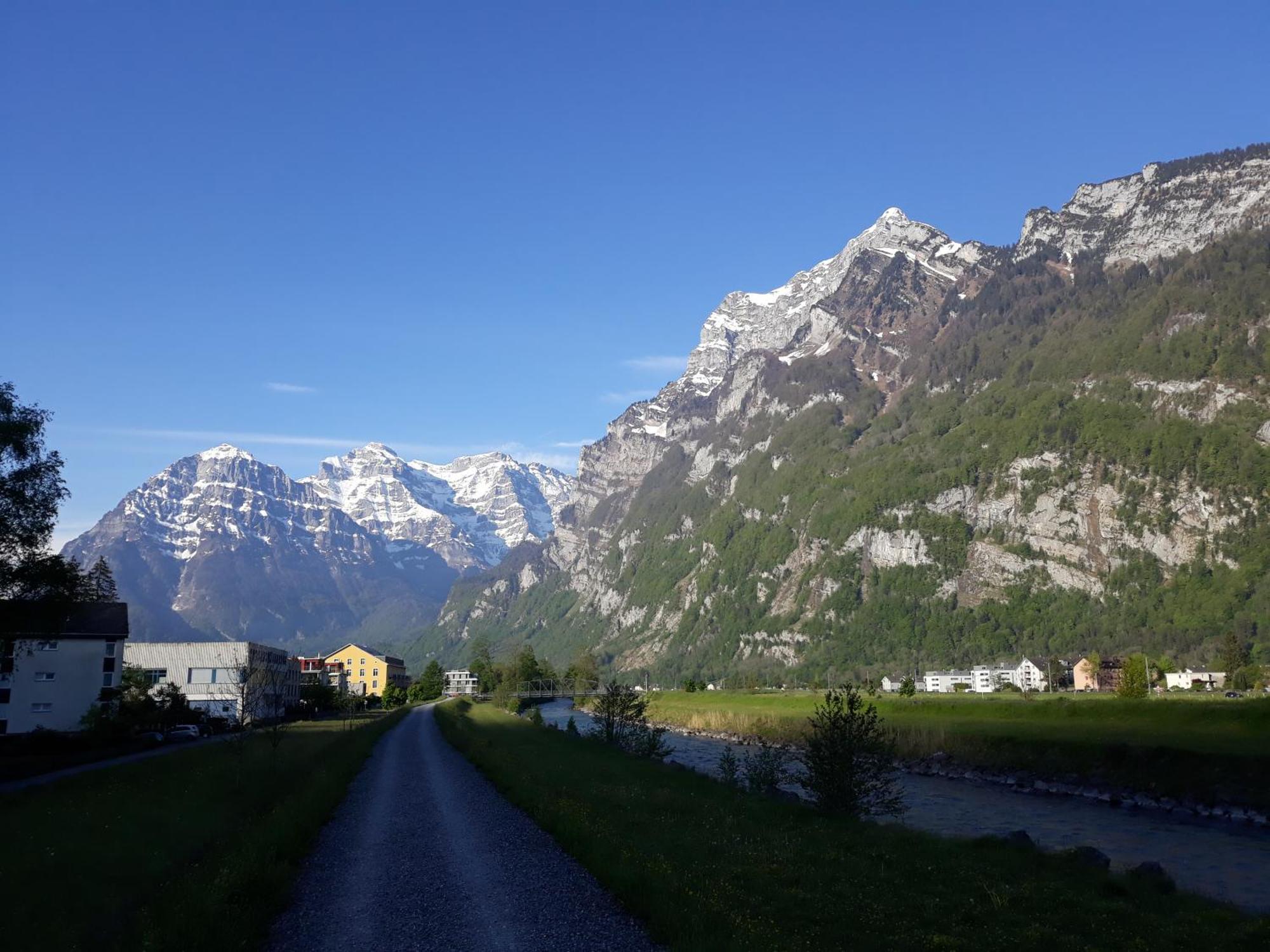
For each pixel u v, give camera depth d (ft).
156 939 63.00
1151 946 69.26
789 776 172.04
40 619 163.02
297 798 136.98
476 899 79.46
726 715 486.79
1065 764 244.83
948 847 109.40
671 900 72.54
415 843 109.50
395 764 223.92
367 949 65.82
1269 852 144.87
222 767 176.96
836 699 140.97
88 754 239.71
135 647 460.14
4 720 328.70
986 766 264.72
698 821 118.73
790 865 91.35
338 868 95.50
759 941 63.16
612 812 123.24
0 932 68.33
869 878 87.97
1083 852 109.91
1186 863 136.56
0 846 91.20
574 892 80.69
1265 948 70.08
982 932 70.64
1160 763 220.64
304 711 515.50
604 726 293.23
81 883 84.58
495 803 145.89
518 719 486.79
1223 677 622.95
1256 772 198.08
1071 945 68.33
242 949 64.28
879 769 140.36
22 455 154.61
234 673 419.74
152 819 116.06
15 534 155.12
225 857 92.89
